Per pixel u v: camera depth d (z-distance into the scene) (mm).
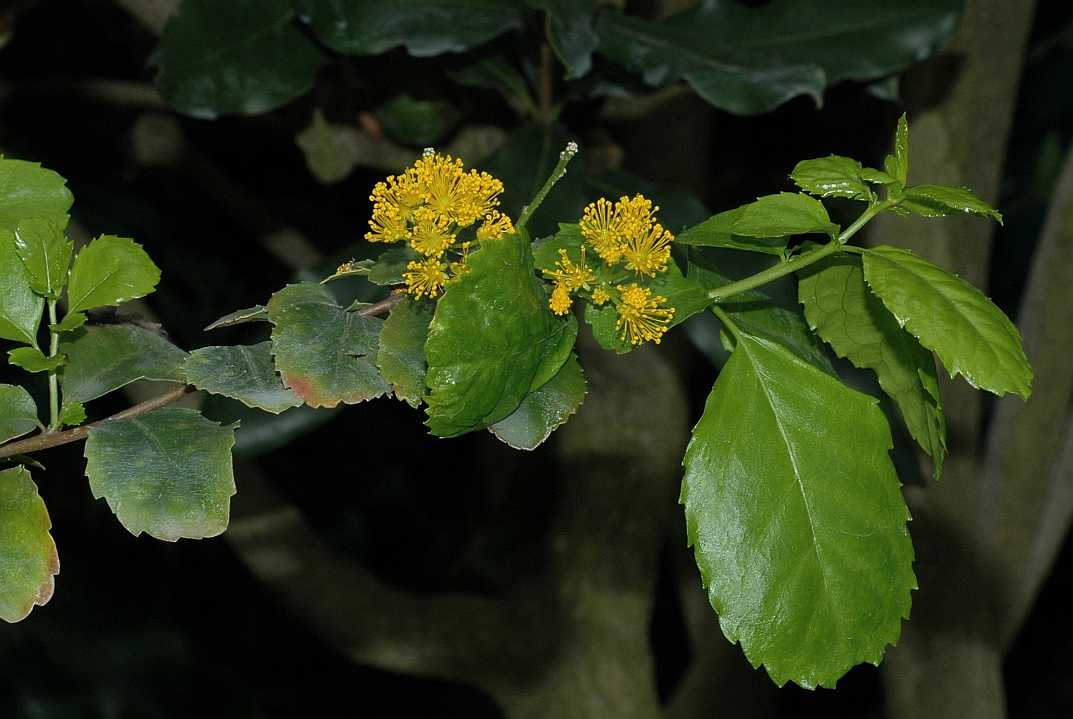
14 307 479
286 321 472
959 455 976
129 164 1044
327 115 771
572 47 639
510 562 1017
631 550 992
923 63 900
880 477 479
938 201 473
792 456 478
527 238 462
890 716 1077
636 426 963
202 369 472
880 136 1071
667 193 678
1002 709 1049
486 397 461
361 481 1544
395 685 1610
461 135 812
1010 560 1072
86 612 1262
